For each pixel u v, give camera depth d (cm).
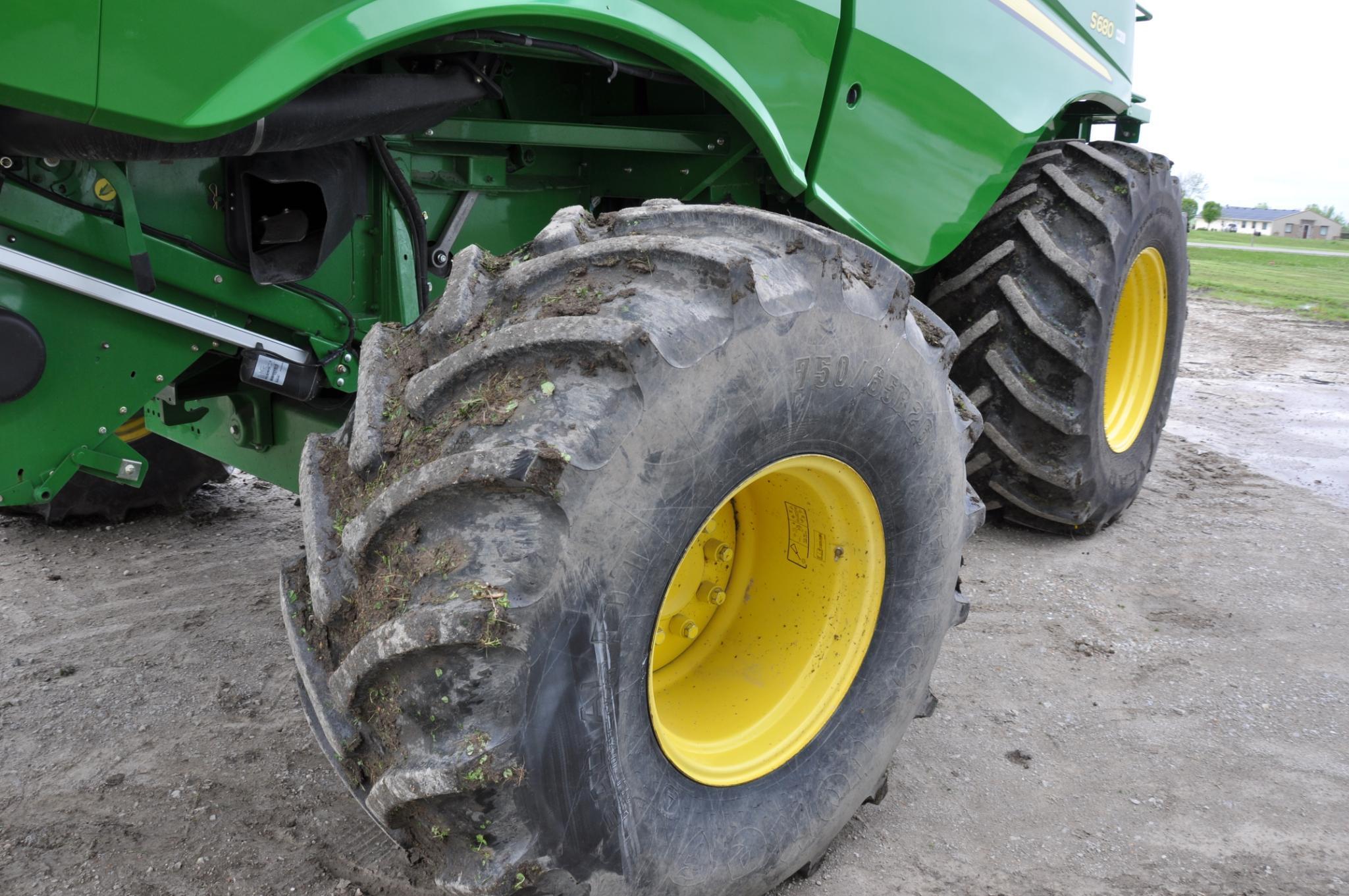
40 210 156
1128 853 203
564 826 140
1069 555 358
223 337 183
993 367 331
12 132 142
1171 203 373
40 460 170
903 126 249
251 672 258
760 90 207
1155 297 396
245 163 173
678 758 163
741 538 195
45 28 123
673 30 184
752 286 147
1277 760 237
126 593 301
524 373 140
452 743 131
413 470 137
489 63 183
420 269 203
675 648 192
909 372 178
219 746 226
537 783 136
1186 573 346
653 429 138
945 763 232
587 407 134
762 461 157
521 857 137
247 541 345
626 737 147
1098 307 320
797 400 157
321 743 157
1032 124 304
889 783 223
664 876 157
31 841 194
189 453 355
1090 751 238
